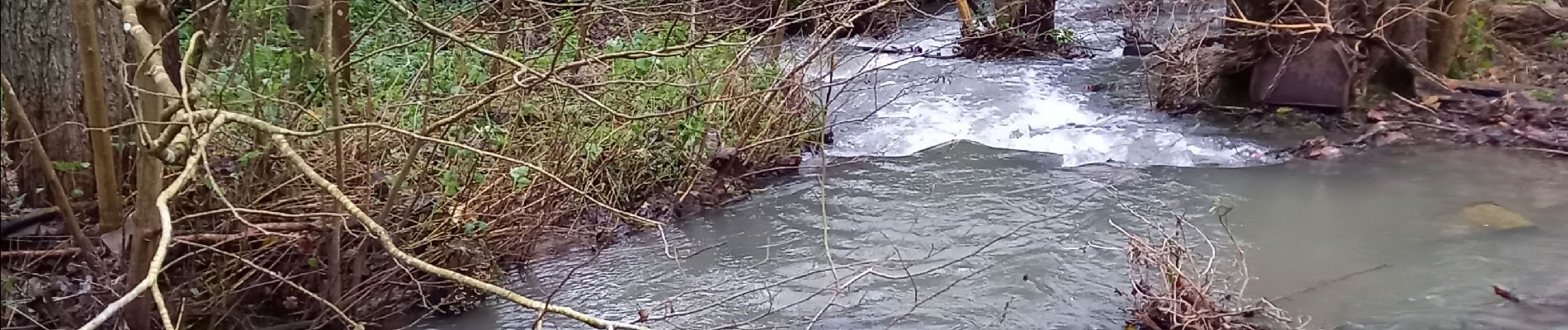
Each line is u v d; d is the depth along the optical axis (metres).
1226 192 6.76
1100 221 6.25
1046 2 12.24
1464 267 5.26
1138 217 6.25
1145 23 12.35
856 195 6.95
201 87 3.05
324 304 4.24
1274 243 5.74
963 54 12.20
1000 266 5.54
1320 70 8.41
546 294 5.33
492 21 6.91
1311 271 5.31
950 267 5.55
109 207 3.70
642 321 4.87
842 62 9.28
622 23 7.39
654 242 6.14
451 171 4.84
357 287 4.36
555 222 6.07
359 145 4.87
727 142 7.25
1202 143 7.93
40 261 3.76
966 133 8.48
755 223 6.44
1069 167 7.47
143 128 3.02
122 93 4.05
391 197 4.29
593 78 6.11
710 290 5.38
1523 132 7.64
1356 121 8.27
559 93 5.89
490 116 5.85
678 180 6.81
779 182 7.27
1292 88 8.55
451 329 4.86
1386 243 5.70
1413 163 7.20
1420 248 5.59
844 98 9.47
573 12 6.00
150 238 3.42
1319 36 8.34
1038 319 4.85
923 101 9.62
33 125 4.14
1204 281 4.95
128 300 1.99
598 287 5.43
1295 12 8.40
